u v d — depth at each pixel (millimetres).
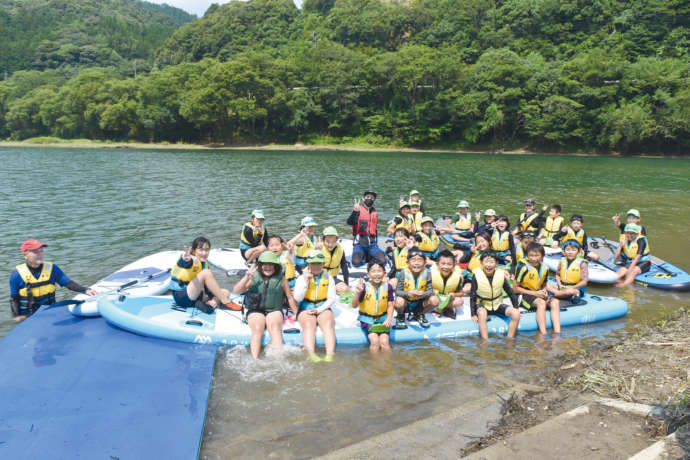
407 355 5582
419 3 92500
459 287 6613
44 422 4031
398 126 65250
